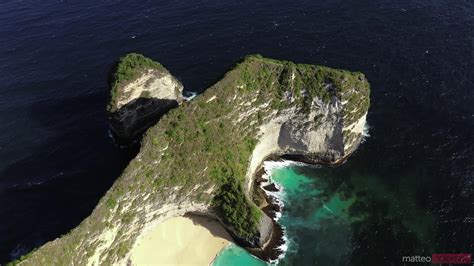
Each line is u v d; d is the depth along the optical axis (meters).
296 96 73.94
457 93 89.69
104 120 87.81
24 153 81.19
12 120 87.94
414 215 69.50
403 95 90.06
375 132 82.75
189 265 64.38
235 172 69.44
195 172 66.75
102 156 80.62
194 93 93.38
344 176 76.25
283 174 77.12
